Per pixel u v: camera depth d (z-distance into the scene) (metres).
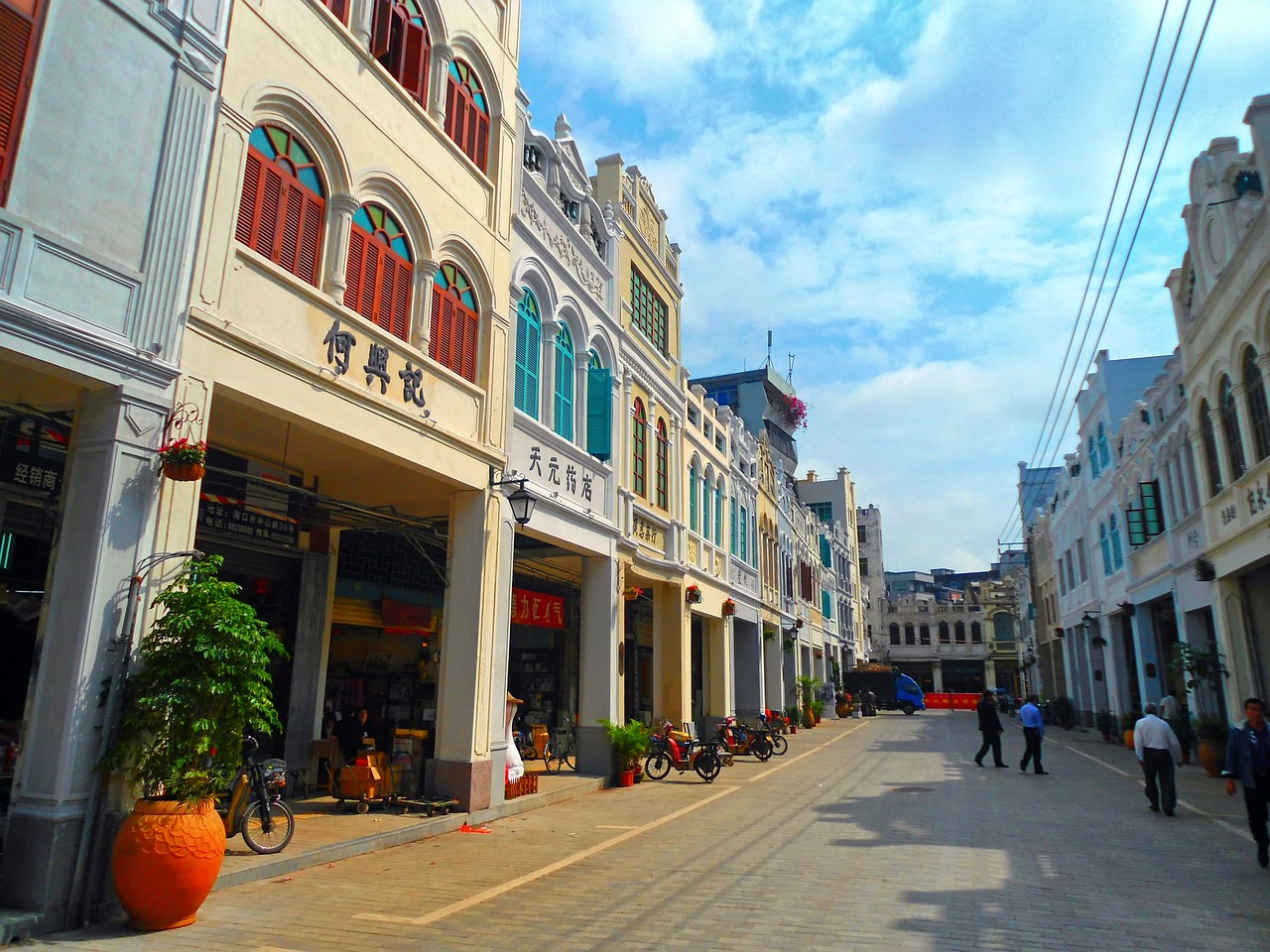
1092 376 30.28
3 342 5.96
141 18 7.29
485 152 13.20
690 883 7.94
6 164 6.20
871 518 74.25
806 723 36.19
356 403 9.70
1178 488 21.22
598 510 16.36
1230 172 16.45
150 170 7.27
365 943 6.01
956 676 71.00
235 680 6.64
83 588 6.46
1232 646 17.78
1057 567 38.78
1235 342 16.22
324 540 12.83
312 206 9.48
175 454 6.87
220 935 6.12
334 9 10.02
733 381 48.16
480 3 13.09
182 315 7.41
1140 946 6.09
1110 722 27.98
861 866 8.70
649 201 21.19
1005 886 7.86
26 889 6.07
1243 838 10.44
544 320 14.88
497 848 9.69
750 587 28.38
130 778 6.59
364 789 10.91
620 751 15.93
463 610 11.99
